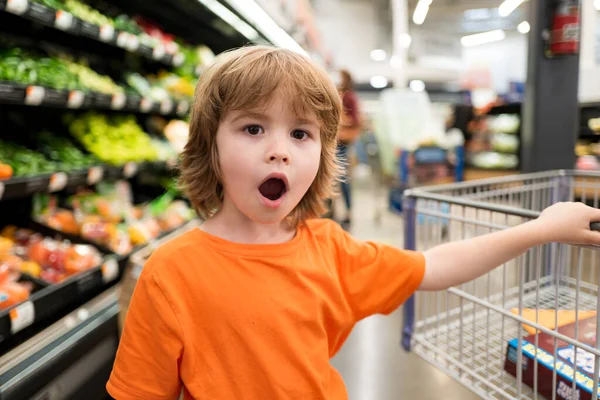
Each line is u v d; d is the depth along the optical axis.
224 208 0.83
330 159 0.88
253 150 0.72
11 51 2.19
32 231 2.17
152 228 2.71
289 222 0.90
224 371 0.76
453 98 14.77
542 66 2.15
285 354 0.77
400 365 2.21
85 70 2.58
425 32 13.61
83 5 2.47
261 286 0.79
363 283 0.89
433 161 5.25
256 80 0.71
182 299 0.76
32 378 1.42
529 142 2.24
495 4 10.36
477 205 1.04
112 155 2.59
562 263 1.52
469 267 0.90
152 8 3.24
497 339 1.23
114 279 2.20
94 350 1.76
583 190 1.68
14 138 2.39
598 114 4.66
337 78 4.57
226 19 3.14
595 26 4.89
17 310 1.50
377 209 5.40
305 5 5.43
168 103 3.09
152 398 0.77
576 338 0.88
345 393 0.89
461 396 1.95
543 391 1.02
